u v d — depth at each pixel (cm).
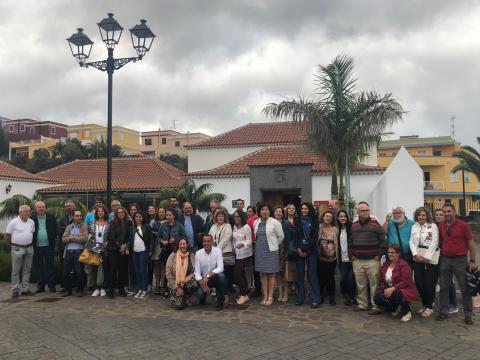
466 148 2688
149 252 877
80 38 1075
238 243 821
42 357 527
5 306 796
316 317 706
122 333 622
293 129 2706
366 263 732
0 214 1770
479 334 610
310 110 1190
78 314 734
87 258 869
